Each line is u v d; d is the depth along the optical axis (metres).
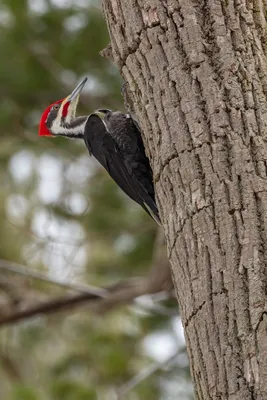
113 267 14.71
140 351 14.13
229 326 5.77
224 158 6.25
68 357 14.23
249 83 6.49
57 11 13.90
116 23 7.20
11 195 14.87
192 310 6.04
